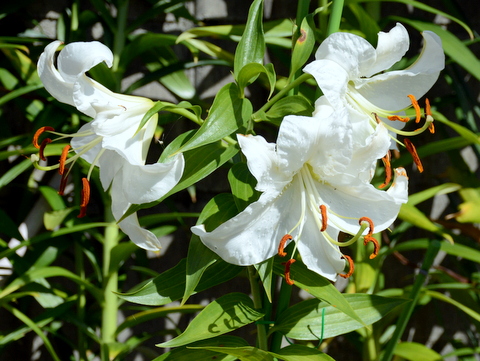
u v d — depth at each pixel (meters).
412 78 1.23
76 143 1.23
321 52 1.19
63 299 1.54
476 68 1.45
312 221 1.20
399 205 1.20
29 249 1.56
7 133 1.66
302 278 1.23
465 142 1.49
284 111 1.22
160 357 1.25
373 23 1.45
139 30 1.74
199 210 1.76
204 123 1.19
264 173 1.17
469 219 1.49
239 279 1.77
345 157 1.17
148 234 1.21
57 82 1.19
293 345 1.25
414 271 1.79
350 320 1.26
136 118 1.20
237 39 1.54
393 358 1.57
